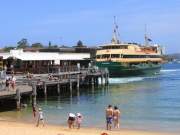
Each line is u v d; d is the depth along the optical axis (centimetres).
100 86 8712
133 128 3794
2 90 4894
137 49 10962
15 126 3591
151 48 12144
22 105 5031
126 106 5594
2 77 5984
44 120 4222
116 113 3681
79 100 6259
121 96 6931
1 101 4950
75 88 7594
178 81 10431
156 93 7450
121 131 3556
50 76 6681
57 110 5094
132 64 10694
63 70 7781
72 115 3606
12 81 5169
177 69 19812
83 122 4084
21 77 6366
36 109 4784
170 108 5350
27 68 7575
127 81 10338
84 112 4934
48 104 5672
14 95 4772
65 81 6756
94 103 5906
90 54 10512
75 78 7125
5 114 4544
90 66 9081
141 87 8744
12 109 4888
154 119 4406
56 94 6738
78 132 3325
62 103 5822
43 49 11788
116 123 3688
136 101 6206
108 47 10462
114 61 10050
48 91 6619
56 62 8506
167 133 3538
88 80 8256
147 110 5169
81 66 9369
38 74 7131
